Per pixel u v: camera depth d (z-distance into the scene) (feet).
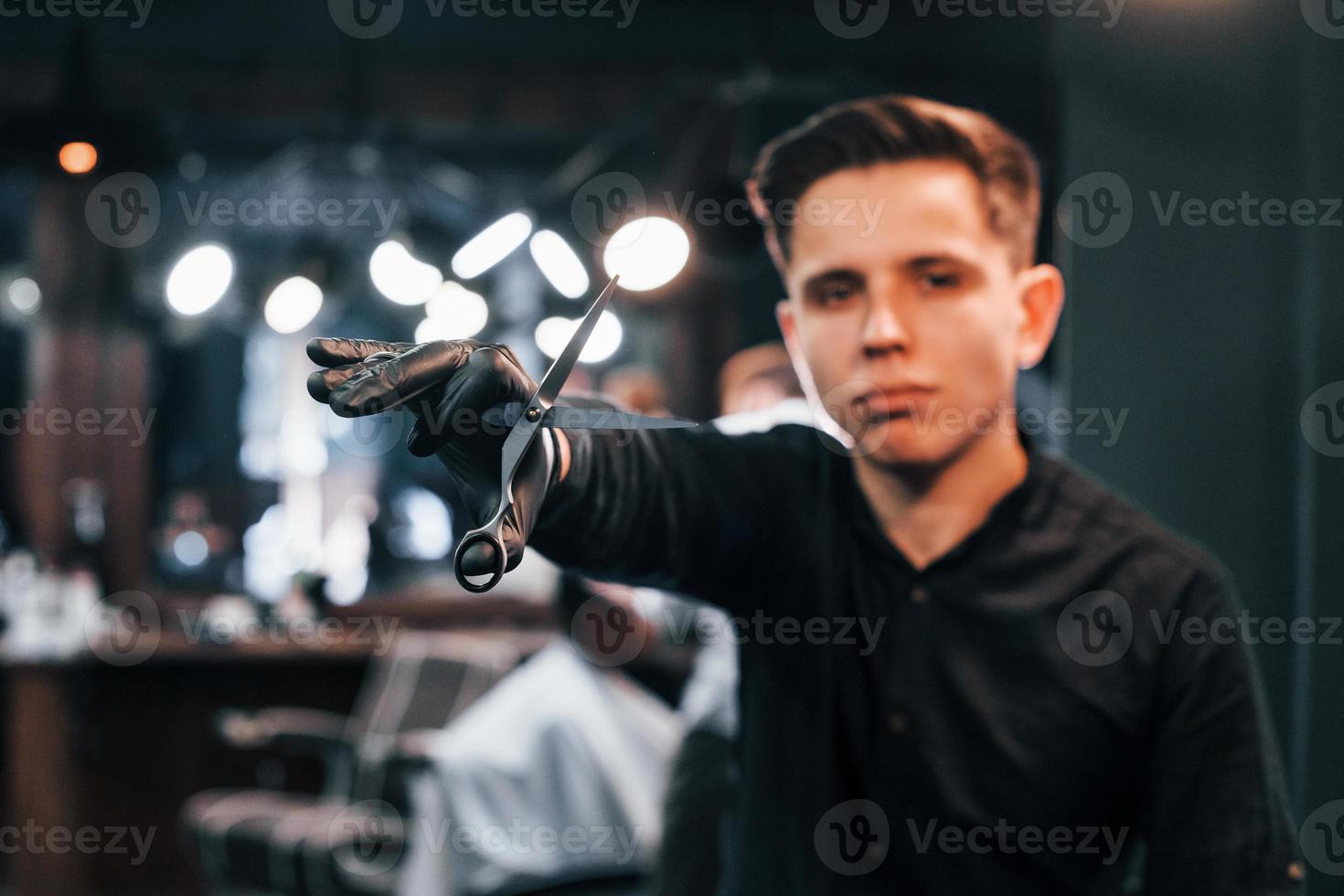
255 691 15.05
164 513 18.06
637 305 18.62
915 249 2.87
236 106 17.67
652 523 2.91
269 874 10.62
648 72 18.03
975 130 2.95
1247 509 5.38
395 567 18.03
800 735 3.10
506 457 2.21
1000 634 2.93
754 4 13.52
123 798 14.73
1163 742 2.92
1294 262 5.32
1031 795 2.92
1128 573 2.93
